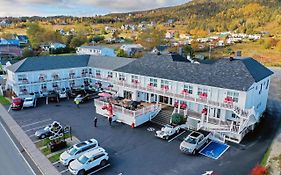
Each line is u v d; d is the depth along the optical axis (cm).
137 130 3419
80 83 5559
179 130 3372
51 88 5197
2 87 5359
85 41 13762
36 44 12925
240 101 3228
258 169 2373
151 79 4153
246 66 3475
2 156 2700
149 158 2681
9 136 3200
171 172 2419
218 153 2792
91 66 5516
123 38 16750
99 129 3438
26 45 13225
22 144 2983
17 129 3422
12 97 4675
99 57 5759
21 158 2666
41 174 2373
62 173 2395
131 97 4484
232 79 3356
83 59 5762
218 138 3127
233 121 3322
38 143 3011
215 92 3438
